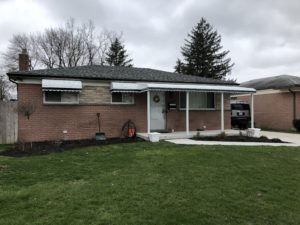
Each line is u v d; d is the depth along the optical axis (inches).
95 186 269.6
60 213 207.5
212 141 583.2
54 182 284.2
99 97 629.3
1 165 358.9
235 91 677.9
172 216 205.9
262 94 1013.8
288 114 905.5
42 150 479.8
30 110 553.6
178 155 420.2
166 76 738.2
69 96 605.6
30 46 1780.3
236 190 266.2
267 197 250.2
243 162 381.7
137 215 206.2
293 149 491.8
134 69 810.8
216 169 341.4
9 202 229.6
